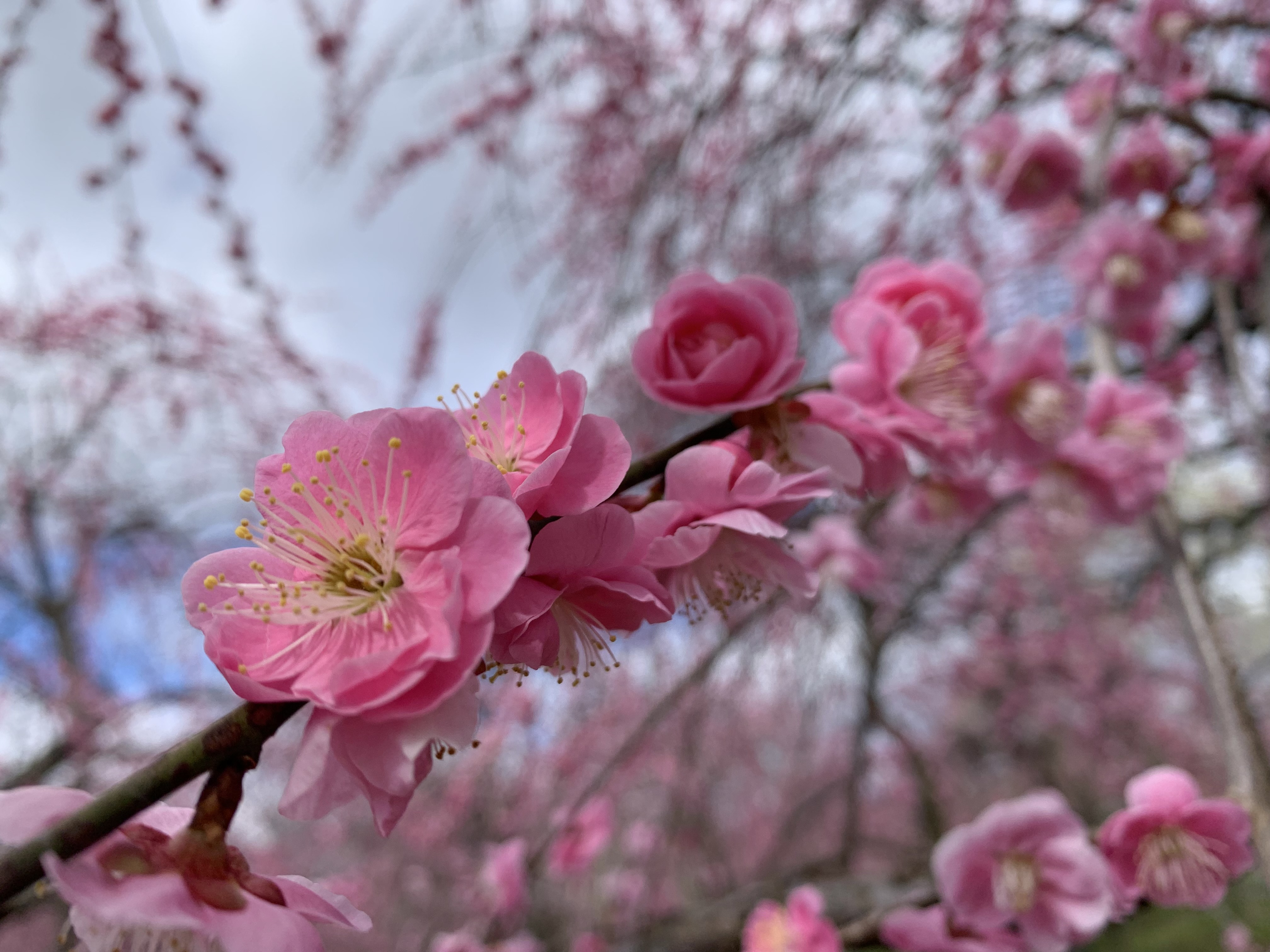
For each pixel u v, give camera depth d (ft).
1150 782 0.53
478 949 0.87
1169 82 0.87
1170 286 0.76
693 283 0.41
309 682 0.29
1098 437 0.69
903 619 1.43
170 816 0.31
